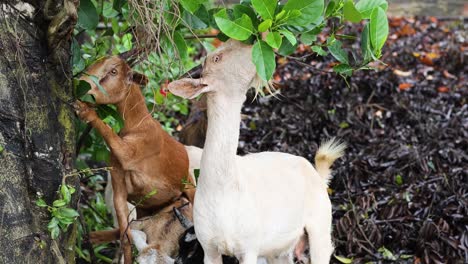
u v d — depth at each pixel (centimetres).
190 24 501
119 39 647
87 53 600
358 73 988
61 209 459
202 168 461
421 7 1362
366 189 758
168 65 532
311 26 447
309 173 532
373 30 468
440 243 682
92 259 584
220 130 453
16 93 449
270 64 428
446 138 872
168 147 552
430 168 793
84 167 651
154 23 501
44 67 465
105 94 504
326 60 1027
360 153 825
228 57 446
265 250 495
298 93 955
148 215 576
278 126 884
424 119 918
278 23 433
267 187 488
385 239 695
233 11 447
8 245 442
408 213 719
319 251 529
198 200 466
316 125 886
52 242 469
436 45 1173
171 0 473
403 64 1093
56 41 462
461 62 1105
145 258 529
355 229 686
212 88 448
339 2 487
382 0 484
